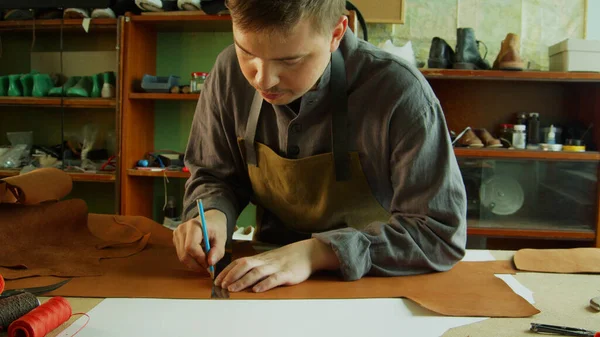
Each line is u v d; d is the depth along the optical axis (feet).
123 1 7.89
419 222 2.80
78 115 9.21
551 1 8.29
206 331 2.01
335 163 3.03
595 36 8.28
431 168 2.78
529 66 8.36
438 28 8.39
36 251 2.96
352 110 2.91
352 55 2.88
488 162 7.77
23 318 1.89
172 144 9.04
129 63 7.84
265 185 3.34
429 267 2.78
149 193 8.91
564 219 7.77
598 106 7.72
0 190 3.02
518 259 3.04
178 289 2.48
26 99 8.20
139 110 8.32
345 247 2.65
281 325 2.08
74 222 3.34
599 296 2.41
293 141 3.09
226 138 3.43
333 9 2.18
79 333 1.97
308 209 3.27
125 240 3.35
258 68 2.17
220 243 2.86
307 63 2.20
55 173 3.32
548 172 7.78
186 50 8.90
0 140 9.36
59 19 7.96
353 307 2.28
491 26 8.35
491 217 7.89
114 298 2.35
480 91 8.52
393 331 2.03
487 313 2.20
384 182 3.09
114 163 8.45
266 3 1.95
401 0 8.21
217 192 3.29
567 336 1.98
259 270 2.53
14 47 9.31
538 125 7.93
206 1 7.55
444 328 2.06
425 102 2.77
